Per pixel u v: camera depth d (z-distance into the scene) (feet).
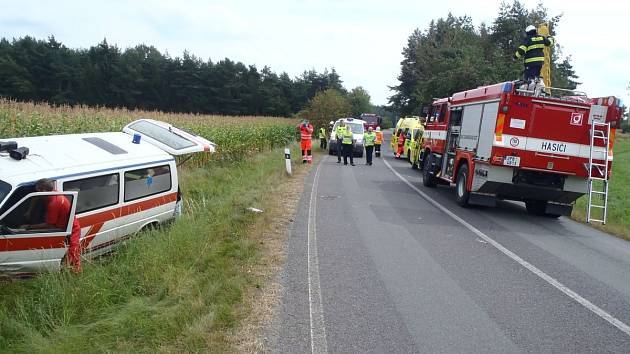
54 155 21.76
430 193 46.73
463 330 15.58
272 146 88.84
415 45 235.40
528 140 34.12
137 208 24.35
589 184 34.65
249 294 17.69
